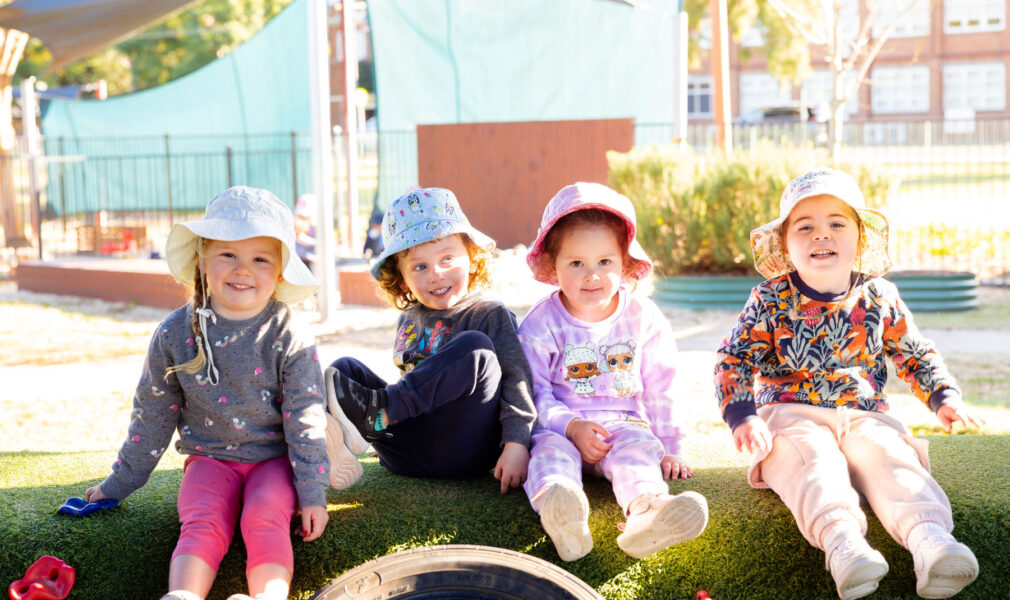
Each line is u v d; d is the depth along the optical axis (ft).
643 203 35.45
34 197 54.60
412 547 9.05
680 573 9.13
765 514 9.38
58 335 30.45
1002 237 42.34
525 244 47.96
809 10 59.36
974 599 8.93
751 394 9.70
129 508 9.59
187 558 8.20
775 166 33.37
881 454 9.05
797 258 9.92
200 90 61.00
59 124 66.64
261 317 8.98
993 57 135.74
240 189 9.12
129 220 62.85
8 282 45.65
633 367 10.43
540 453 9.45
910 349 9.90
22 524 9.15
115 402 21.06
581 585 8.26
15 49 55.16
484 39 47.37
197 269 8.98
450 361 9.48
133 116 63.93
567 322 10.50
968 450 11.32
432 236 9.98
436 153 48.44
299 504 8.75
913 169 74.18
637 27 45.11
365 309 33.91
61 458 12.03
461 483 10.36
